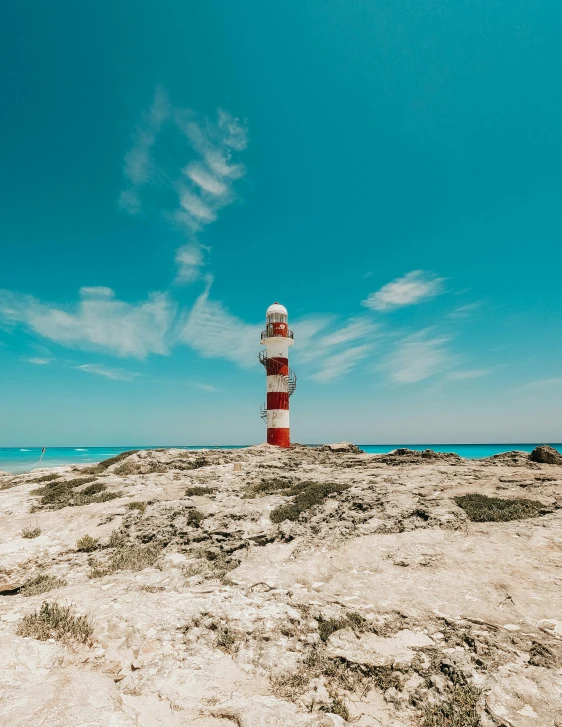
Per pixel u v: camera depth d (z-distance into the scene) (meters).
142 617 8.56
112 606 9.19
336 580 10.02
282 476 23.19
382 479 19.47
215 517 15.76
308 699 6.26
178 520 15.74
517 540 11.04
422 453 28.97
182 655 7.45
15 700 5.61
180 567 12.20
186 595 9.82
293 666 7.00
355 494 16.64
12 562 12.51
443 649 6.91
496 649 6.69
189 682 6.72
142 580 11.02
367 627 7.78
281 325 44.25
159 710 6.12
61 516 16.61
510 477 17.36
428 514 13.51
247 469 26.38
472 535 11.76
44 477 25.16
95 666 6.96
